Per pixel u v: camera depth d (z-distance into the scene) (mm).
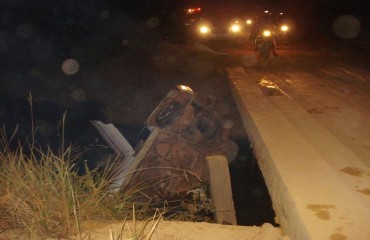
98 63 16125
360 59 16625
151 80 14508
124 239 3350
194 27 22422
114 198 4375
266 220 6402
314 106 7492
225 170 5672
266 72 12656
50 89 12680
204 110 6652
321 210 3180
